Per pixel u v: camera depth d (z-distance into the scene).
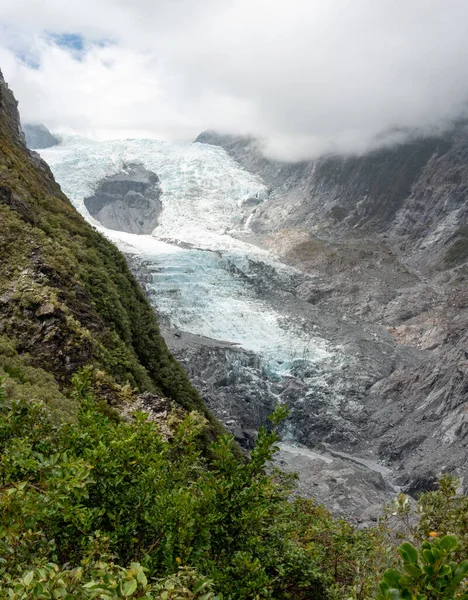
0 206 45.66
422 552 4.02
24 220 47.72
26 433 11.44
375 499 100.81
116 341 40.97
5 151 62.62
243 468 10.08
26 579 5.05
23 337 33.94
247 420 151.88
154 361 52.38
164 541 8.64
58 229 52.41
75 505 8.59
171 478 11.28
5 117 80.19
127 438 10.57
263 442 10.13
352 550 17.55
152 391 39.81
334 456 141.00
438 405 149.38
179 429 12.51
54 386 29.80
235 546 9.67
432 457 128.75
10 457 8.71
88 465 8.51
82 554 8.12
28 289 37.00
